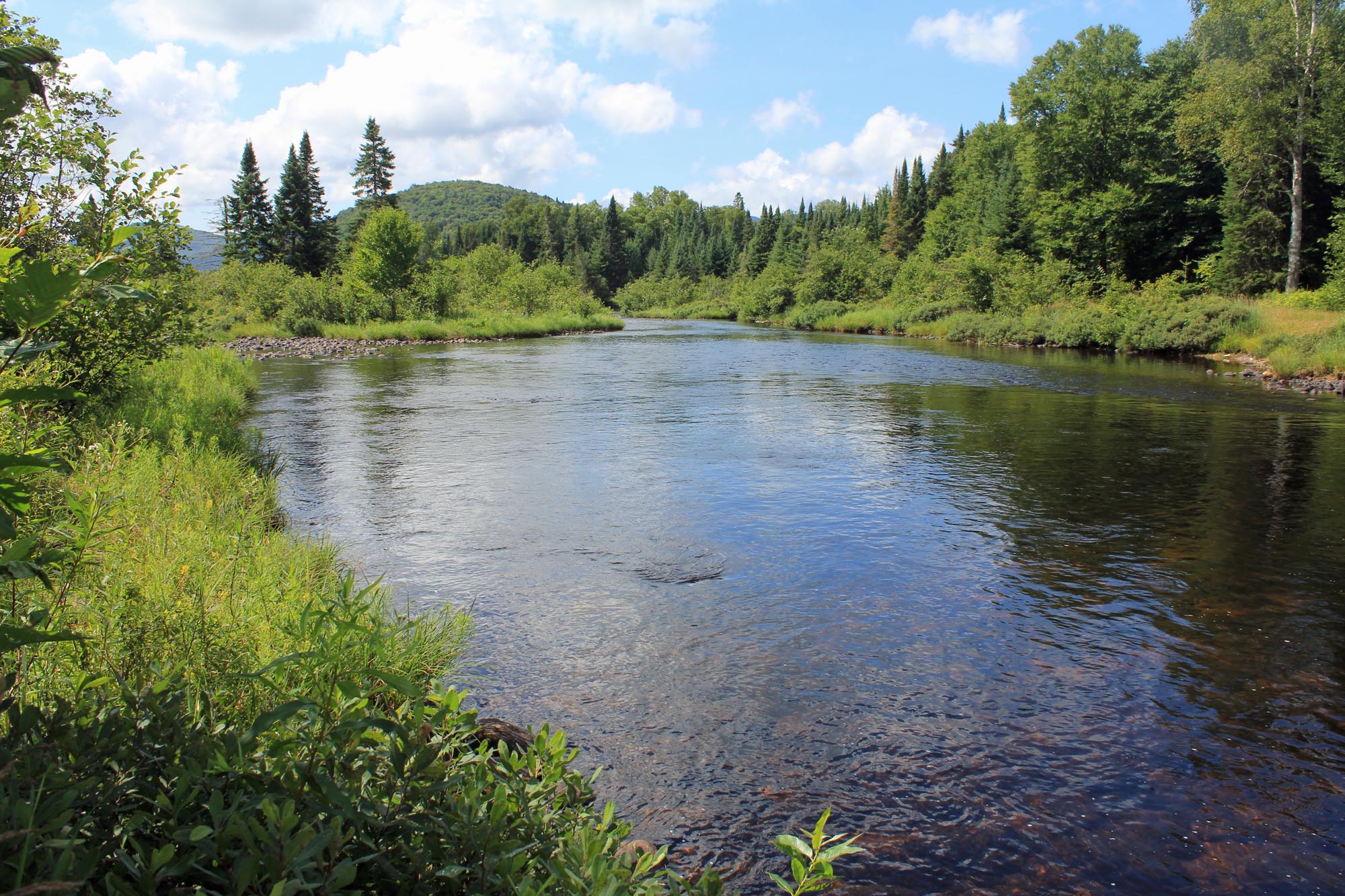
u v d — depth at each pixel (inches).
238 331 1547.7
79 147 281.7
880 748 157.0
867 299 2497.5
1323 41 1299.2
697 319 3383.4
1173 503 338.0
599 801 138.2
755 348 1347.2
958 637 207.5
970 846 129.6
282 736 90.5
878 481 376.5
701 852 126.6
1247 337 1108.5
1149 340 1210.0
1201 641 205.6
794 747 156.6
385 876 73.7
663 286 4212.6
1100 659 195.3
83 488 159.0
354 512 316.5
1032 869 125.0
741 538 288.5
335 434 491.5
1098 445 468.4
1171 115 1755.7
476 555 265.9
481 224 6688.0
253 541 214.2
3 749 68.2
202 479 276.8
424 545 275.7
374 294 1844.2
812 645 202.1
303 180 2667.3
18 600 106.6
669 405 631.2
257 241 2645.2
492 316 1920.5
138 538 173.3
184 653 120.2
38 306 76.4
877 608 226.2
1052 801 141.9
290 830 64.3
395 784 81.5
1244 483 373.7
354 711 84.5
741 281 3708.2
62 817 59.8
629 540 283.7
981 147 2765.7
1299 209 1396.4
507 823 79.3
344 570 244.4
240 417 552.4
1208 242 1713.8
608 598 231.0
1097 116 1760.6
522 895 65.3
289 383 783.7
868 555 271.3
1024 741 160.2
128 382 394.9
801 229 4266.7
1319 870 125.4
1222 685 182.9
